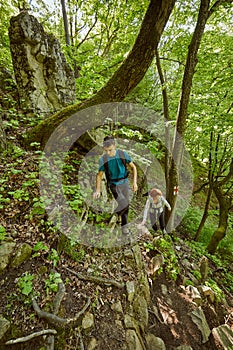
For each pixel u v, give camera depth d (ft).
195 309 9.91
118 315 7.27
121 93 11.95
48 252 7.27
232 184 23.07
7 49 21.47
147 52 10.89
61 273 7.07
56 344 5.56
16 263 6.47
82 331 6.19
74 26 30.40
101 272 8.16
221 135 18.29
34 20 15.76
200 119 17.66
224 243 23.95
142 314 8.00
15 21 14.85
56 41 17.51
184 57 17.65
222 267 17.93
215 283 14.05
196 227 23.84
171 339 8.23
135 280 8.79
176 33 18.56
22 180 9.06
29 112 15.02
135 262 9.52
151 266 10.36
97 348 6.15
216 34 16.70
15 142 11.67
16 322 5.45
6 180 8.34
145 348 7.20
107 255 9.02
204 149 21.21
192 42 13.52
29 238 7.31
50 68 16.75
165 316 8.86
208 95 16.70
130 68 11.19
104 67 20.86
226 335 9.71
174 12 18.04
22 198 8.21
